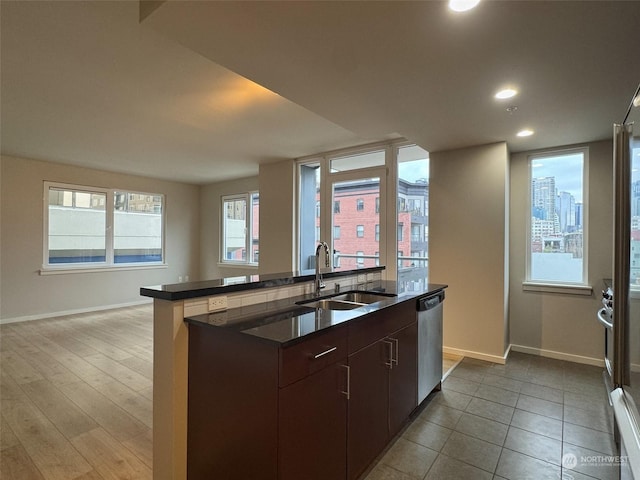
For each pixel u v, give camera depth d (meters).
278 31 1.67
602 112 2.68
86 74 2.59
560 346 3.64
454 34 1.69
